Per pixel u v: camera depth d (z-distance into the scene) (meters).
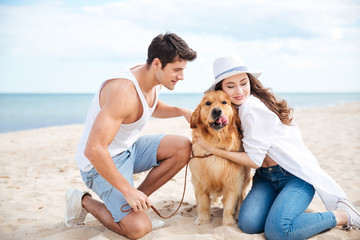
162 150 3.00
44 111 28.09
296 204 2.50
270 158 2.83
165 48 2.41
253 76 3.02
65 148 7.45
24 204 3.47
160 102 3.40
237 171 2.88
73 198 2.80
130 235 2.45
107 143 2.29
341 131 9.04
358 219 2.59
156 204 3.41
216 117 2.69
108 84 2.49
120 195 2.53
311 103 35.09
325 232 2.56
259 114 2.74
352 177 4.34
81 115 23.16
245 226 2.60
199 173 2.94
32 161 5.91
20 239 2.57
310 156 2.83
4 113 25.33
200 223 2.85
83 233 2.59
